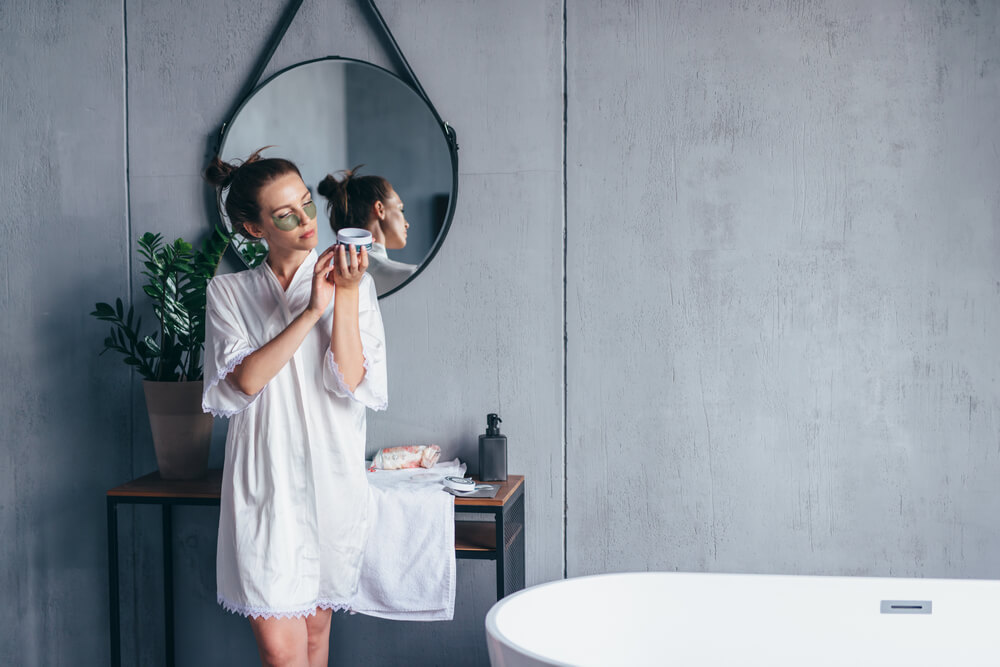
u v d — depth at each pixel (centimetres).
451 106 242
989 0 224
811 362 233
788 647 204
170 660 253
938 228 228
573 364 240
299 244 185
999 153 225
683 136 235
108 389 257
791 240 232
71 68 254
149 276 243
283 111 245
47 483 259
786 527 235
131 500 218
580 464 241
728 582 206
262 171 183
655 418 238
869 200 230
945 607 200
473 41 241
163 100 252
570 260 239
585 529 242
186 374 241
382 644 250
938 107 227
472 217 242
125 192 254
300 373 184
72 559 259
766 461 235
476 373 244
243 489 182
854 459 232
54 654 260
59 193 256
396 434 247
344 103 244
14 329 258
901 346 230
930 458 230
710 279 235
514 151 240
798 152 231
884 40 228
